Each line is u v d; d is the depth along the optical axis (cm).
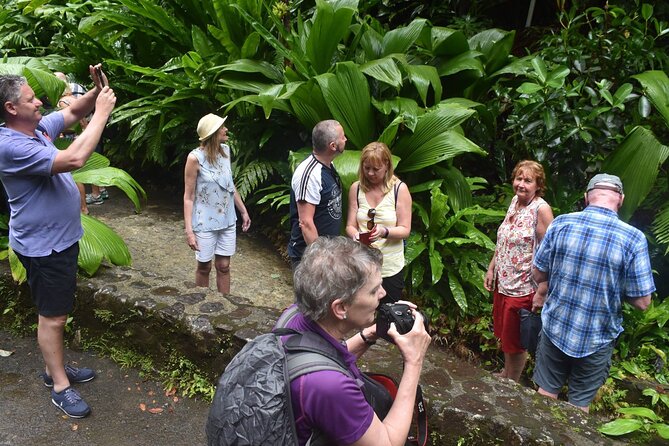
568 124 426
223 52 534
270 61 541
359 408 118
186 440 253
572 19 513
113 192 591
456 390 235
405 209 284
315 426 118
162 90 571
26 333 333
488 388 238
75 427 258
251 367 122
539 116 433
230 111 528
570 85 445
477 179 452
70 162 223
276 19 483
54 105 376
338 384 116
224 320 284
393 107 424
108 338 316
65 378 268
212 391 279
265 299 400
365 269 127
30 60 430
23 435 250
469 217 423
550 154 448
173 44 575
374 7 688
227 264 360
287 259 467
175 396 283
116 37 594
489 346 380
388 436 124
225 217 346
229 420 119
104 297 311
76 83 555
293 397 117
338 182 279
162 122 523
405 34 476
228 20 517
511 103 500
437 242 411
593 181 255
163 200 576
